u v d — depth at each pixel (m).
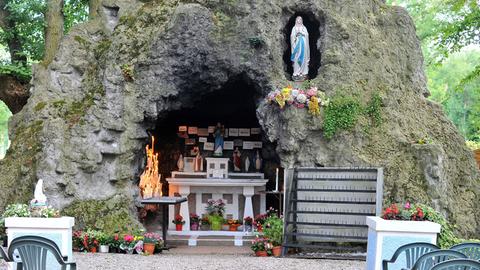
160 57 18.27
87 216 17.03
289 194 16.30
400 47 19.22
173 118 21.75
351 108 17.56
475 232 17.78
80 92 18.72
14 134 19.05
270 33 18.52
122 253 16.00
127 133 17.95
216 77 18.55
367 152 17.41
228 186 20.05
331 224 15.90
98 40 19.42
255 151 21.58
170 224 19.62
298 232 16.45
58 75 18.86
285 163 17.84
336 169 16.22
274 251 15.93
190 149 21.72
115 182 17.80
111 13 19.75
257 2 18.64
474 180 18.47
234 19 18.64
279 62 18.52
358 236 15.91
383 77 18.44
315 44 19.39
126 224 16.97
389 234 10.65
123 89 18.14
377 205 15.28
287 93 17.52
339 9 18.88
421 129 18.39
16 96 23.05
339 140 17.44
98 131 17.80
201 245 18.44
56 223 11.28
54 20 21.86
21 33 23.81
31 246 8.49
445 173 17.41
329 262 14.46
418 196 16.67
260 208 20.34
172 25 18.22
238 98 20.94
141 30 18.80
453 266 7.34
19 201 17.53
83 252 15.85
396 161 17.23
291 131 17.59
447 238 13.98
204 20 18.38
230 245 18.53
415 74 19.27
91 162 17.55
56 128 17.59
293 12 18.94
